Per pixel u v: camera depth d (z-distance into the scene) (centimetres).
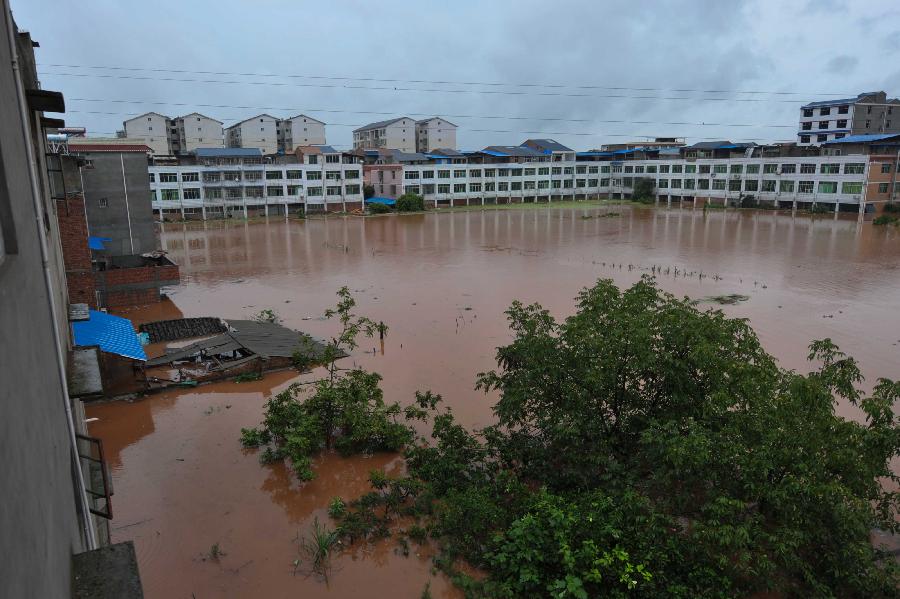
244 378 2044
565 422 1243
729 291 3319
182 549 1170
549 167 9862
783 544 904
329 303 3203
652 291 1434
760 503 1050
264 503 1329
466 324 2719
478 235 6056
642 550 995
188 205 7406
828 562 950
